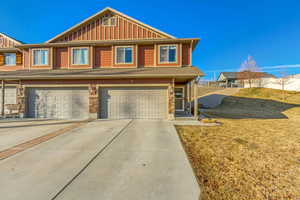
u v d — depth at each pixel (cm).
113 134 650
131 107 1041
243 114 1373
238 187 295
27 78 1009
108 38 1198
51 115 1070
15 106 1061
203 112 1512
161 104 1028
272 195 274
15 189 278
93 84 1044
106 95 1050
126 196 263
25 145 509
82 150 468
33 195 263
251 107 1853
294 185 303
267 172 350
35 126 799
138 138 595
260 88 2652
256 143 540
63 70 1136
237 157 426
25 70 1166
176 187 289
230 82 3781
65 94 1066
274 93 2322
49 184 294
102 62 1180
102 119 1015
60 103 1068
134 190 279
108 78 1038
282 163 392
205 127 789
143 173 336
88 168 357
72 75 986
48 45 1170
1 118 1029
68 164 376
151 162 389
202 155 438
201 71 992
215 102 2252
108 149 477
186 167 364
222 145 519
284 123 916
